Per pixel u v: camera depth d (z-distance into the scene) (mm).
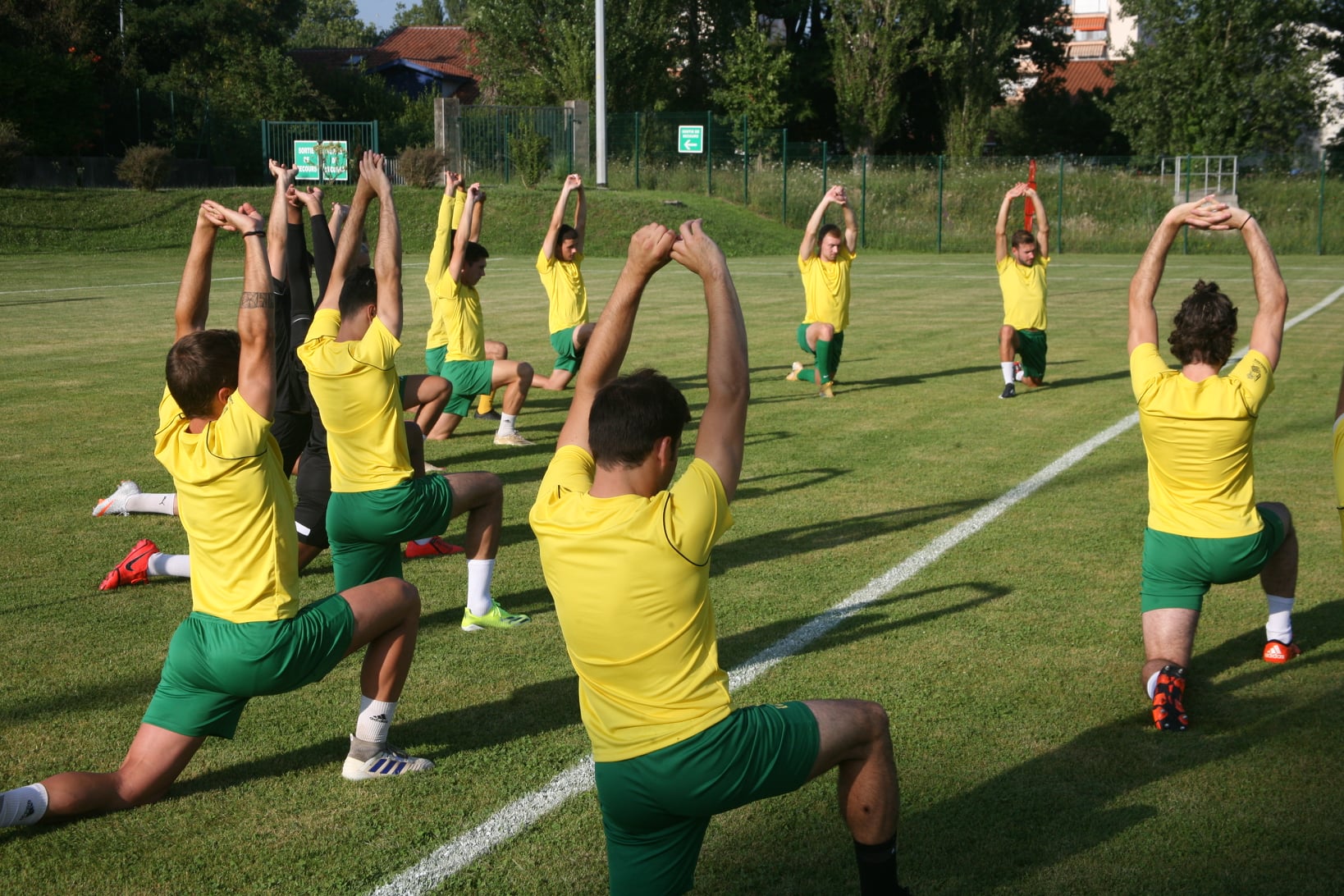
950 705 4234
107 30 40500
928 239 35406
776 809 3557
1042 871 3164
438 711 4273
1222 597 5418
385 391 4641
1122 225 35344
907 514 6926
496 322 16984
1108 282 24156
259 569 3385
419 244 32125
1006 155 54438
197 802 3604
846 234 11133
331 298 5098
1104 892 3061
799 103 50594
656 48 43344
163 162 31766
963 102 47062
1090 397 10945
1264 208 34781
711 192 37438
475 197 8930
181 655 3455
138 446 8719
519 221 32688
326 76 47969
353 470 4691
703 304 19531
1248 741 3920
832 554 6164
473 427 9859
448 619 5293
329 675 4656
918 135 54000
